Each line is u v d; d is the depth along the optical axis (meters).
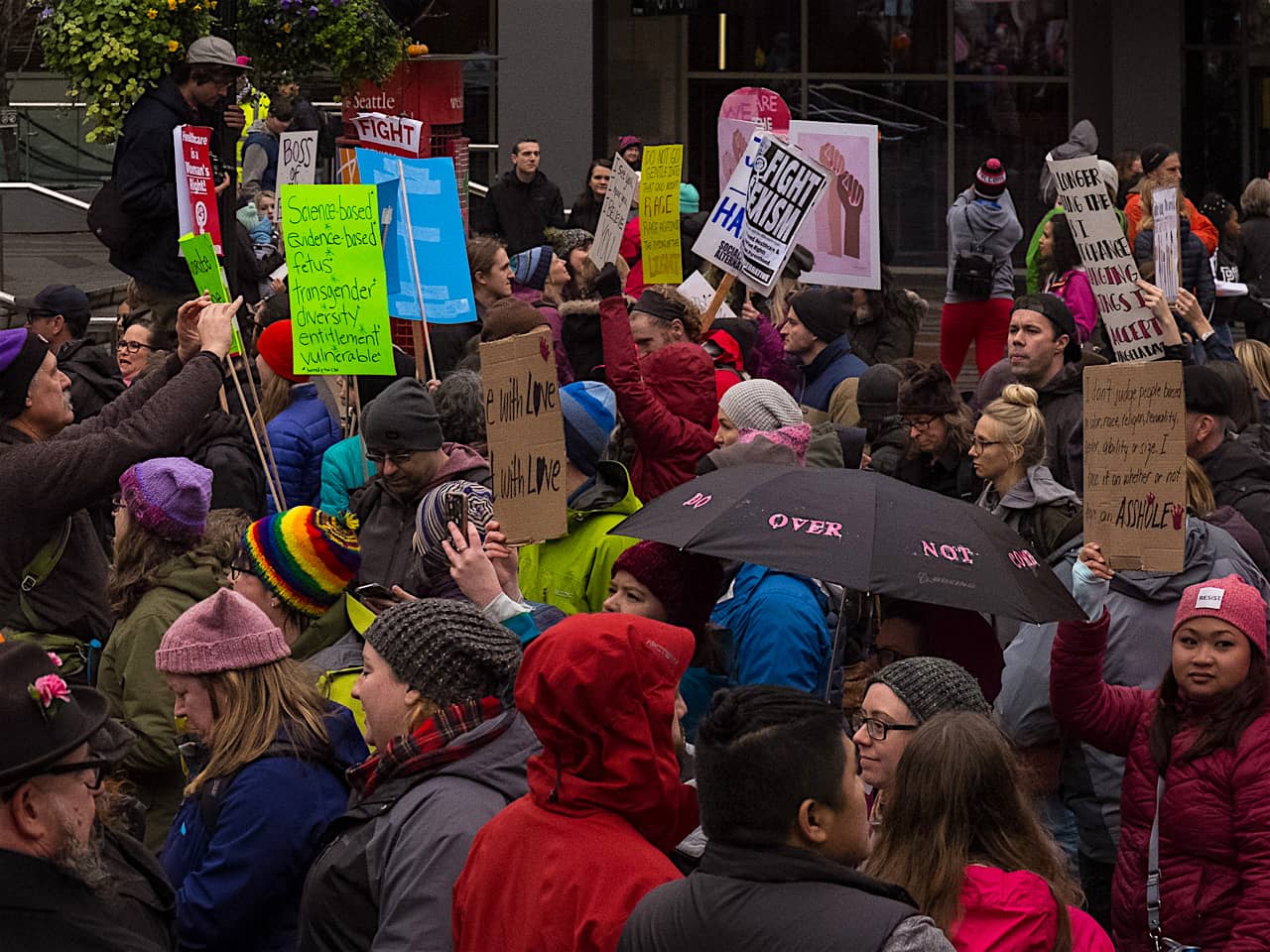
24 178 32.22
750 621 11.19
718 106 50.84
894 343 24.98
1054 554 12.70
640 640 7.48
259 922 9.09
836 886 6.47
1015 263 50.72
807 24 50.56
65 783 6.87
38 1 24.56
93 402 19.53
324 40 22.55
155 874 7.93
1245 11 50.38
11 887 6.70
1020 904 7.39
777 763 6.62
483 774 8.22
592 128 42.44
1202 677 10.10
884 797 8.77
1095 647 10.56
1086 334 24.89
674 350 14.54
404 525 12.86
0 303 28.48
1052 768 11.87
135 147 20.28
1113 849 11.86
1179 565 10.23
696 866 8.33
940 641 11.20
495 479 10.62
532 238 33.38
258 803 9.04
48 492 10.63
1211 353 18.12
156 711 11.01
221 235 20.94
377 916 8.17
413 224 17.83
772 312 24.17
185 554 11.47
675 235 21.77
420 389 12.82
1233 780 9.98
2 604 10.72
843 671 12.31
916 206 50.97
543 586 12.23
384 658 8.43
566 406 12.28
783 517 10.09
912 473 15.75
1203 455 14.23
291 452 16.16
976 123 50.72
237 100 26.44
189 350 12.22
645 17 50.66
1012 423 13.20
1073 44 50.12
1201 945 10.07
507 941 7.40
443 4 45.12
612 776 7.43
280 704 9.31
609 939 7.18
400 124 21.31
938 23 50.50
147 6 20.45
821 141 21.31
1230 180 50.81
